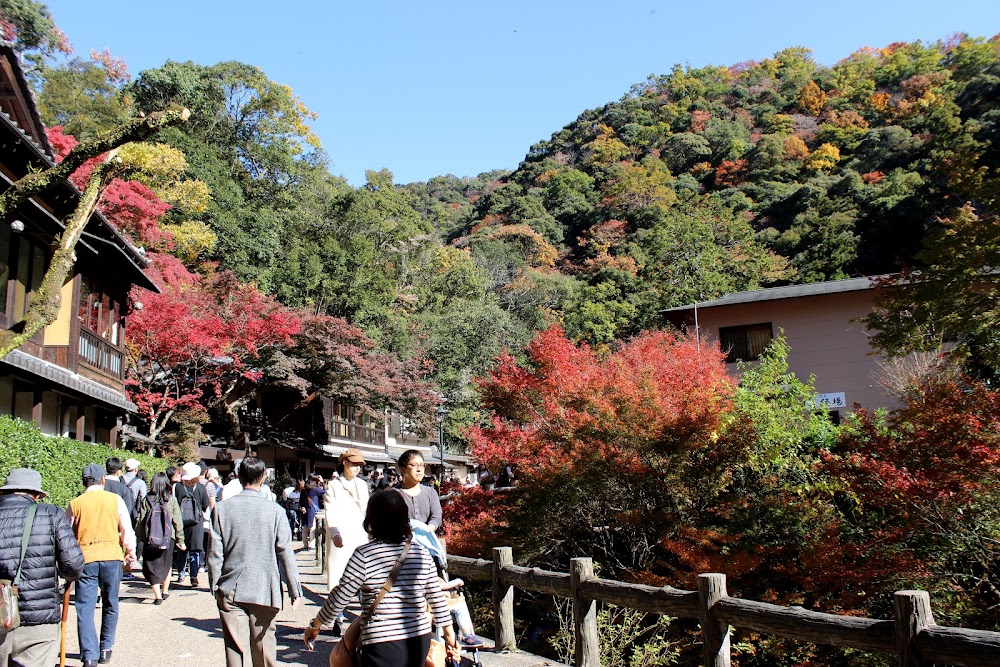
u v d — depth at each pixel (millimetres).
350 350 31281
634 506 11641
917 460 10070
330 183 60094
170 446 24562
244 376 27203
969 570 9758
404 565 4266
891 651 4723
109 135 7195
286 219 49438
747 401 12352
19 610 5156
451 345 47938
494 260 74000
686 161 106188
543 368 12836
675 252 61156
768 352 14422
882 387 22562
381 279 47312
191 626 8820
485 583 11516
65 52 34781
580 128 123625
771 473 12023
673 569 10883
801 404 13359
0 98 15328
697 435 11125
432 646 4512
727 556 10789
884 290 15180
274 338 27438
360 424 42656
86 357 17969
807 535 10906
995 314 13008
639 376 12039
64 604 6477
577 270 83688
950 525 9602
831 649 9922
